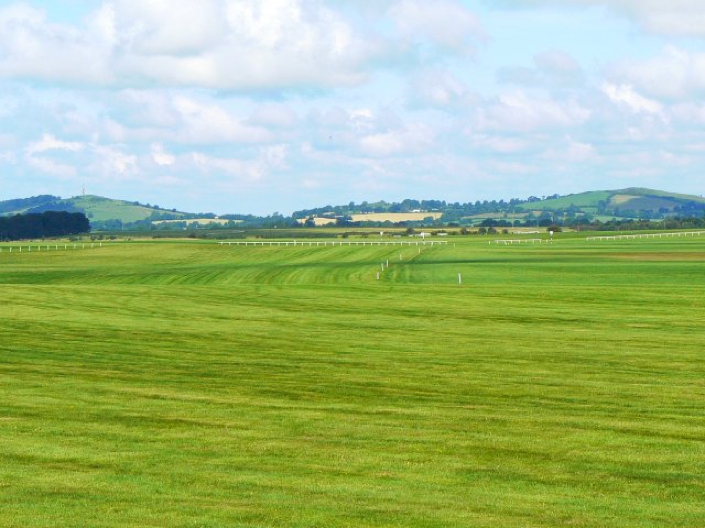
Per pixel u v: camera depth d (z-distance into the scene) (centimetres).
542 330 4306
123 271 10569
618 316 4944
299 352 3544
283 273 9806
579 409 2433
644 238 19775
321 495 1605
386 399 2575
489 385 2802
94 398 2559
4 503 1538
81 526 1412
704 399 2570
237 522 1438
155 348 3653
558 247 15425
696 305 5531
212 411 2384
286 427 2192
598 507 1542
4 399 2530
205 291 6769
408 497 1595
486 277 8550
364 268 10362
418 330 4312
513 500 1582
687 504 1571
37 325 4447
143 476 1730
